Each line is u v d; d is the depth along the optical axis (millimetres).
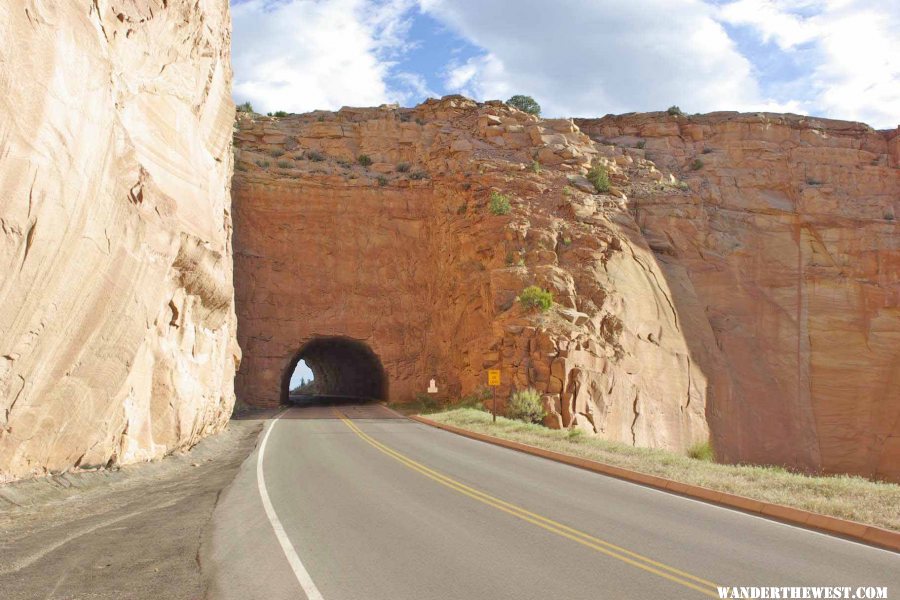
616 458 19062
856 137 69688
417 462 18469
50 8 10922
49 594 6984
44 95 10680
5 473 12000
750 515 11672
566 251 48125
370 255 56625
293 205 56250
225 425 30922
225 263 28844
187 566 8039
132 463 17016
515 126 62219
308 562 8227
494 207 50438
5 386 11227
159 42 19078
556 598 6945
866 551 9195
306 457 19688
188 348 22125
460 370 48156
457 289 50719
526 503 12367
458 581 7488
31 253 10734
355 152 61875
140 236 14484
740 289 58000
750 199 63500
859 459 55156
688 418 46156
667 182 61938
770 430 52688
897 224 62438
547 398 36562
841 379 57344
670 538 9688
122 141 14672
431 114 64500
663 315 49500
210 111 26359
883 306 59562
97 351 13734
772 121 68750
